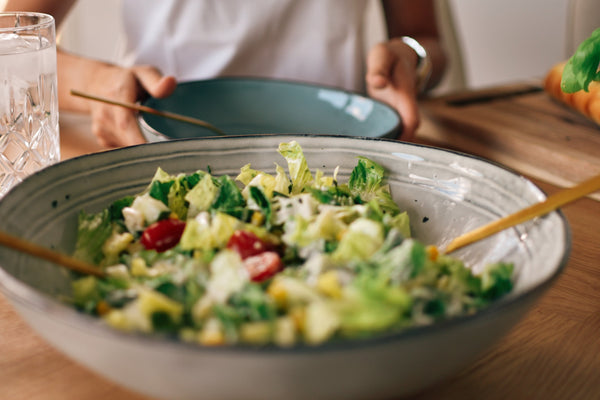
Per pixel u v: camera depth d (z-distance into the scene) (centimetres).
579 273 83
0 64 89
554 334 69
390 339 43
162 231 69
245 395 45
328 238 65
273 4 164
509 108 151
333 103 131
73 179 71
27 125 95
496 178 73
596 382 62
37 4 148
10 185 96
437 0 227
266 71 173
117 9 318
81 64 142
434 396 60
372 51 152
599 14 159
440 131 146
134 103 130
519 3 273
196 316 50
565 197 63
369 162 80
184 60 169
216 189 74
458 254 72
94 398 58
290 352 41
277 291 51
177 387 45
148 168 77
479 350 50
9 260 54
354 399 48
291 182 80
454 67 235
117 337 42
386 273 53
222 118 132
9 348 64
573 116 145
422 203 79
